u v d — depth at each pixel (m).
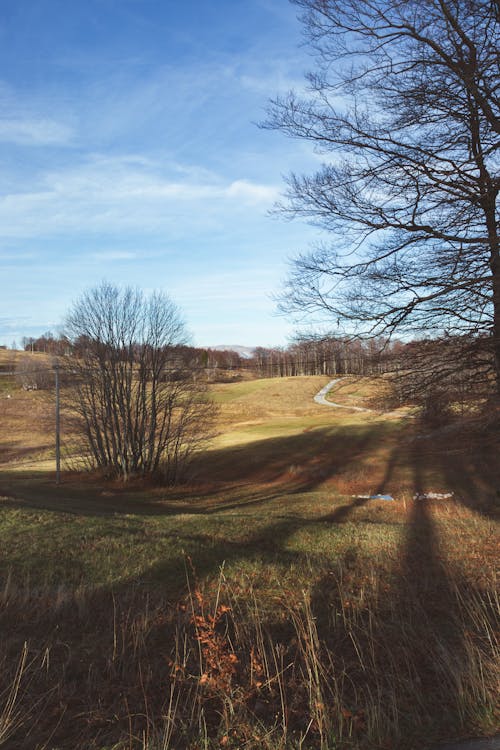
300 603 6.85
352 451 39.50
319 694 3.97
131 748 3.61
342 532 12.63
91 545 10.46
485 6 9.22
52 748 3.68
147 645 5.63
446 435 12.83
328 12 10.19
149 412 36.00
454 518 14.76
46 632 5.98
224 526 13.43
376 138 10.94
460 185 10.73
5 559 9.27
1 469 39.84
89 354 35.53
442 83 10.09
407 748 3.63
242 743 3.69
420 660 5.10
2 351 124.81
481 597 6.80
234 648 5.44
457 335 11.23
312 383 90.88
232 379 105.12
